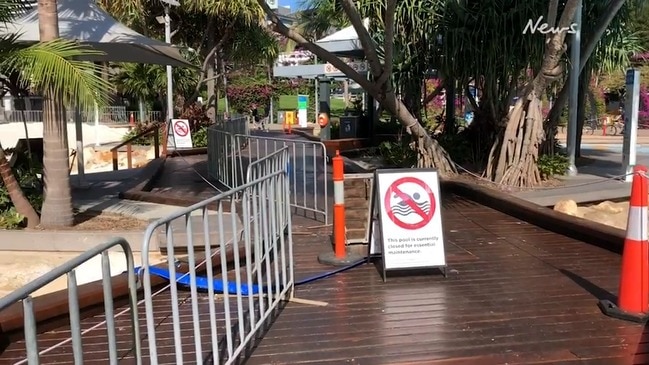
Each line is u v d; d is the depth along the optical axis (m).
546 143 12.49
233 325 4.49
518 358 3.85
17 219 7.50
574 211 8.73
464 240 7.09
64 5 8.87
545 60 9.98
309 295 5.14
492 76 11.78
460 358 3.86
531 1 11.05
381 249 5.57
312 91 42.66
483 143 13.10
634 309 4.52
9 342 4.24
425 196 5.65
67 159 7.62
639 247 4.51
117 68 25.08
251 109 40.22
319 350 4.01
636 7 13.18
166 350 4.06
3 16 7.42
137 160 19.00
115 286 4.87
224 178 11.38
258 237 4.29
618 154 17.23
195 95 21.89
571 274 5.64
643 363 3.76
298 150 17.92
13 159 8.74
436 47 12.34
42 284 2.14
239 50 22.70
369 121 18.67
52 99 7.34
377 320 4.54
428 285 5.38
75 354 2.39
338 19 20.92
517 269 5.85
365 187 6.69
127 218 8.22
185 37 23.22
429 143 11.54
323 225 7.84
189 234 3.26
